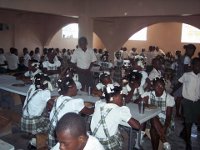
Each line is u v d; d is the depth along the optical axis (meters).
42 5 7.28
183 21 9.38
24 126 3.27
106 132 2.38
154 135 3.35
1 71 8.05
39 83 3.28
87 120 2.91
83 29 8.19
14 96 5.61
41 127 3.30
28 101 3.24
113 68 7.08
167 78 5.78
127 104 3.54
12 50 8.84
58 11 7.63
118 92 2.45
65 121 1.42
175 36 14.30
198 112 3.86
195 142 4.32
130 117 2.44
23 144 3.87
